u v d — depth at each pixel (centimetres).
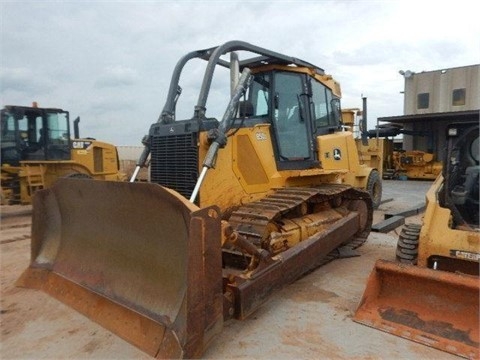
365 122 1295
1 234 682
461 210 368
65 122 991
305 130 489
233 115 366
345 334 282
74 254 341
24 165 910
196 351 227
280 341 274
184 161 375
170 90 428
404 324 281
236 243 271
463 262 325
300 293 367
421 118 1980
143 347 246
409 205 1005
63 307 325
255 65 458
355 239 544
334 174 539
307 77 494
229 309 264
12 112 895
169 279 262
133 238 287
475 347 248
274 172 439
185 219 239
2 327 296
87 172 1048
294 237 402
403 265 296
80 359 252
